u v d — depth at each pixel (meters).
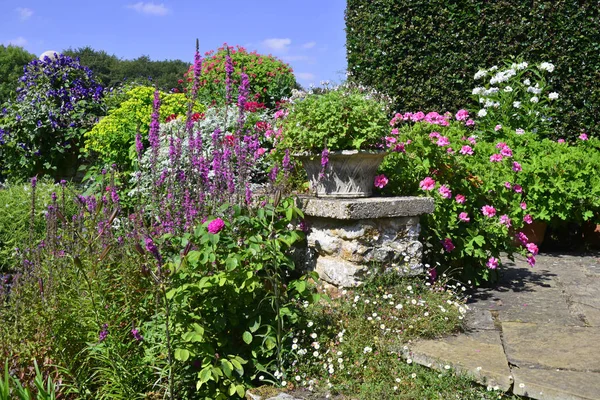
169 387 2.78
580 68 7.05
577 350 2.99
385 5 7.62
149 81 10.21
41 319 3.00
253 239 3.03
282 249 3.56
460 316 3.43
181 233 3.42
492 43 7.29
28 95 9.09
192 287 2.92
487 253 4.38
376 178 4.21
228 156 3.53
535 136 6.36
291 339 3.23
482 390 2.73
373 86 7.80
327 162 3.96
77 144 8.66
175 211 3.55
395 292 3.67
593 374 2.67
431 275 4.03
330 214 3.72
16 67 29.20
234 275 2.95
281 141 4.27
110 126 7.12
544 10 7.05
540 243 6.36
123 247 3.21
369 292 3.67
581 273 5.02
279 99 9.51
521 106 6.84
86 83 9.71
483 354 2.95
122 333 2.98
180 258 2.96
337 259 3.83
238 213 3.21
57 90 9.22
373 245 3.75
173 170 3.59
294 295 3.60
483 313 3.74
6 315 3.18
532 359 2.89
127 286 3.06
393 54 7.66
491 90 6.82
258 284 3.00
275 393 2.86
